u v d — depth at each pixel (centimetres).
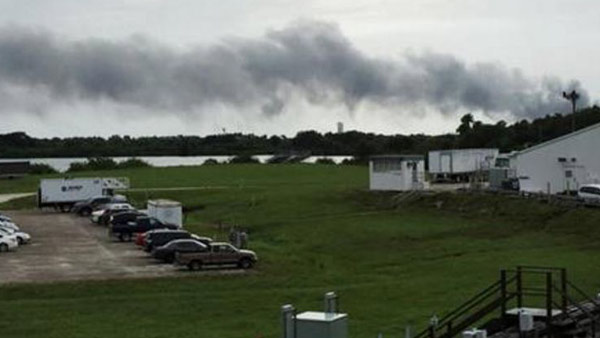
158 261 5062
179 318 3562
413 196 7856
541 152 7512
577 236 5653
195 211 8756
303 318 1956
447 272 4638
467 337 1856
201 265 4797
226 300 3928
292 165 15238
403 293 4050
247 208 8475
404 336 3136
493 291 2647
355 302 3866
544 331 2142
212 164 16012
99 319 3547
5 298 3997
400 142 18838
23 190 11819
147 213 6850
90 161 16462
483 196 7244
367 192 8562
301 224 7188
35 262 5119
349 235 6378
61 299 3984
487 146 16312
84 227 7319
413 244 5831
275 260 5150
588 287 3978
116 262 5106
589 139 7356
